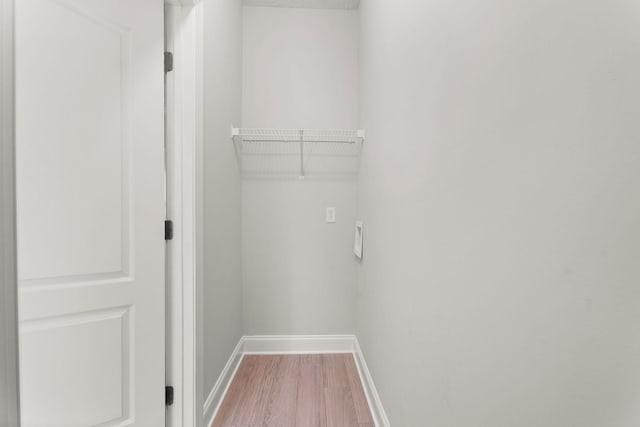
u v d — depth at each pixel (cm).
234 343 213
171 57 138
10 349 47
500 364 56
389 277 137
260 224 242
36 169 109
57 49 111
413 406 104
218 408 171
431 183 89
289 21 242
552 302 43
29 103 108
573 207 40
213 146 167
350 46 243
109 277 123
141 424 129
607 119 35
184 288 140
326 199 245
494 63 57
